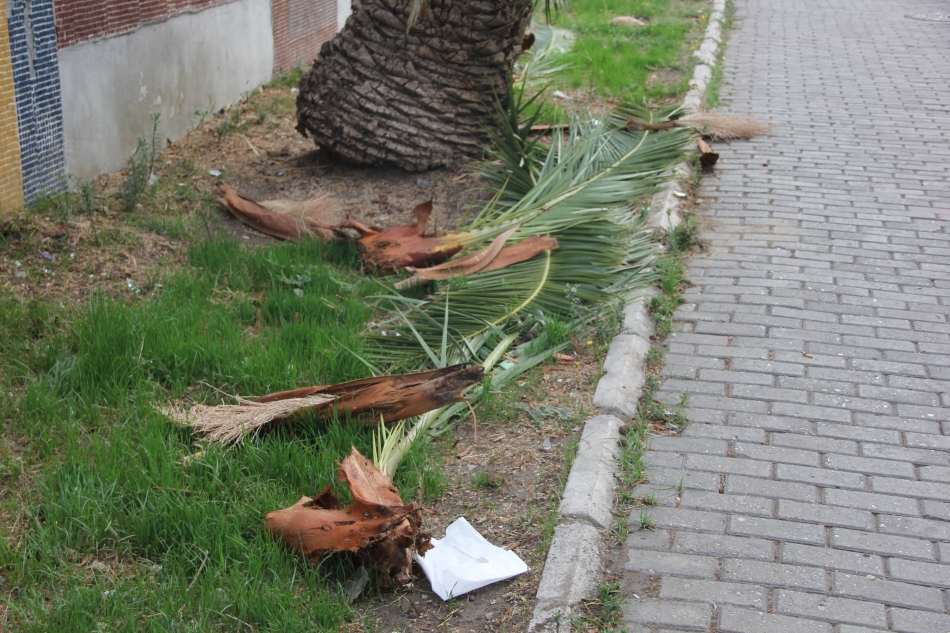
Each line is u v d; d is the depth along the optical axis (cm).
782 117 1041
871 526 405
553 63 1199
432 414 469
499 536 395
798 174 861
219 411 448
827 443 465
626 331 559
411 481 422
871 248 699
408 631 343
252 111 983
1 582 350
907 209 775
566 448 454
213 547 365
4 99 627
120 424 448
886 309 605
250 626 330
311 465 415
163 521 374
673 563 382
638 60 1234
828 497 424
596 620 347
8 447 423
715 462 450
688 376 527
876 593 366
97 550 367
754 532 401
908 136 968
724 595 364
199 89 912
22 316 528
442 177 800
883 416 488
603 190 741
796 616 354
